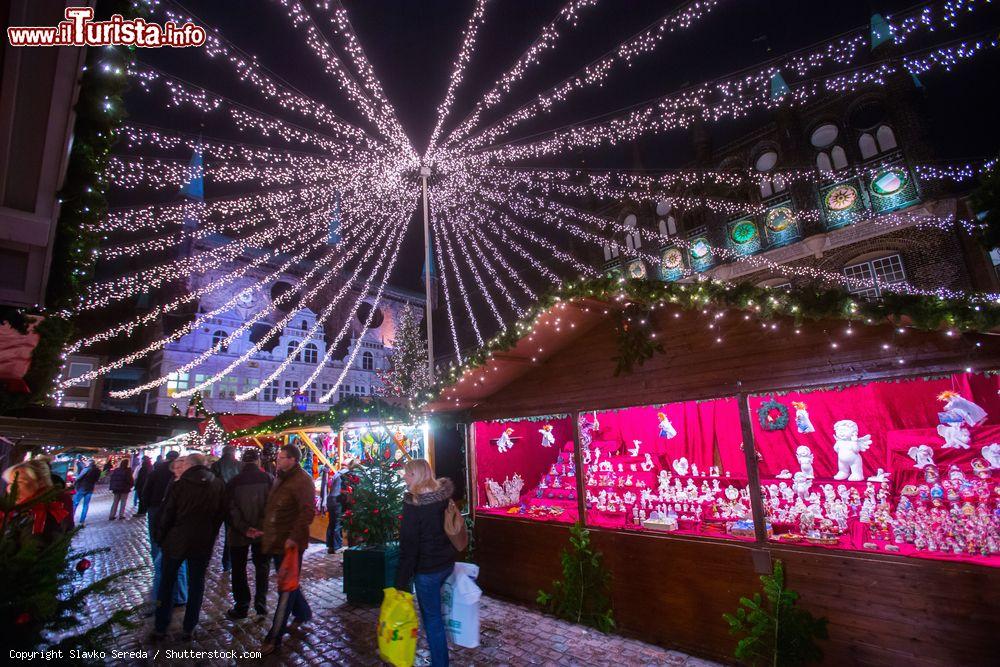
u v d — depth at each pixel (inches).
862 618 135.3
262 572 220.8
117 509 592.4
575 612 197.8
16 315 123.0
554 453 295.4
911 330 134.9
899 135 625.6
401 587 149.0
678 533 177.8
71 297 137.1
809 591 145.2
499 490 267.3
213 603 239.5
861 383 142.7
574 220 1011.9
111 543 406.0
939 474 154.4
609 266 932.0
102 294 1088.8
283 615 181.5
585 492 207.3
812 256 680.4
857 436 177.3
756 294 147.9
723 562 163.8
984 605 119.0
